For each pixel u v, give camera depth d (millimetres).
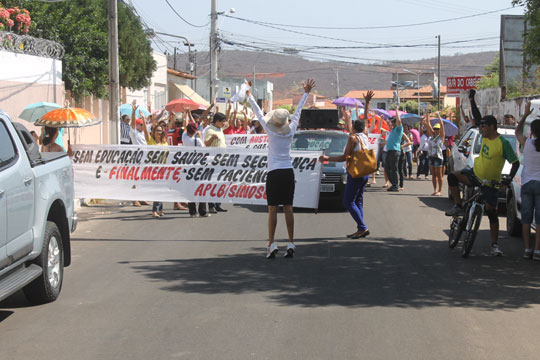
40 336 5555
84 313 6238
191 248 9555
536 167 8969
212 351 5164
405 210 13977
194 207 12734
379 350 5203
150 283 7426
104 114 25062
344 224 11914
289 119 10148
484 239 10695
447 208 14406
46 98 17344
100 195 11711
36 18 19719
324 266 8352
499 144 8984
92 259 8773
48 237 6531
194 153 11492
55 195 6809
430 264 8570
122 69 24875
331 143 15445
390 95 113500
